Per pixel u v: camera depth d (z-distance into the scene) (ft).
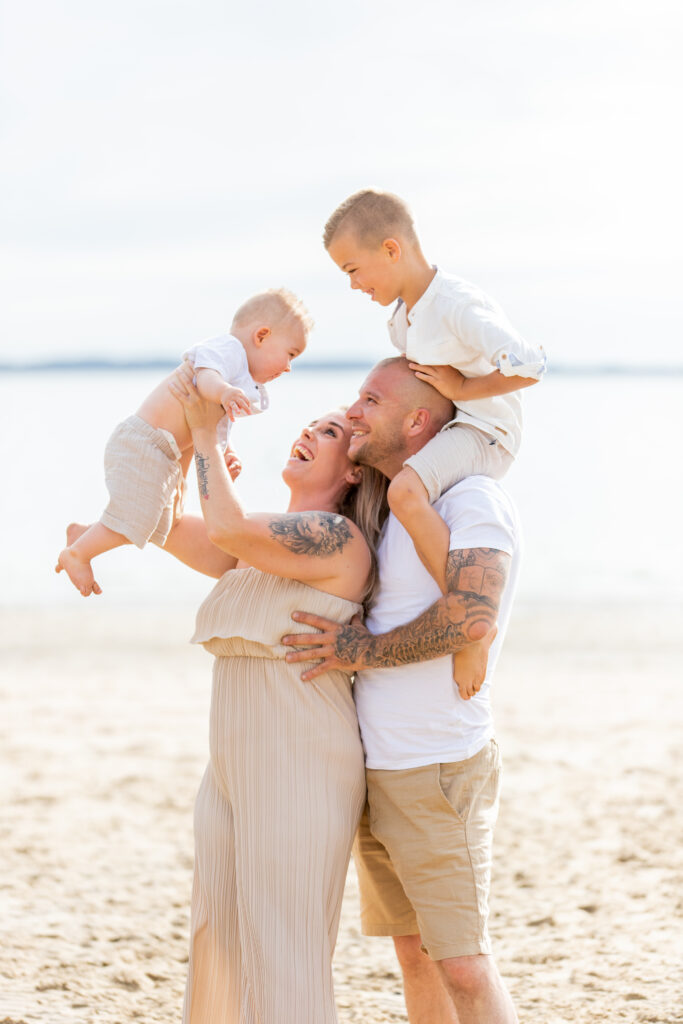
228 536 9.27
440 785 9.12
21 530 73.87
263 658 9.32
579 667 35.40
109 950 13.85
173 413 10.04
